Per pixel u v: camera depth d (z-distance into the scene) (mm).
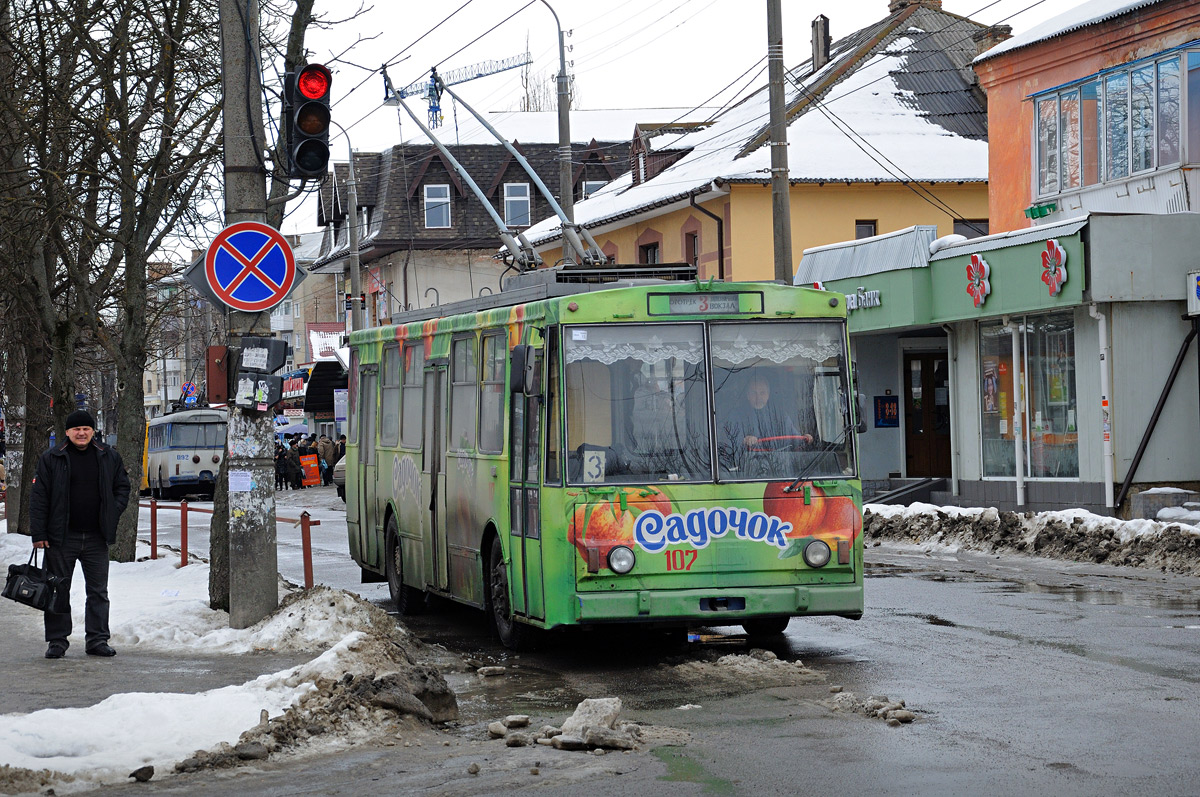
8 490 26828
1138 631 12266
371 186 59750
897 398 29312
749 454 11367
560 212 22453
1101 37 24125
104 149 18125
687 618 11117
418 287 57094
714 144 40906
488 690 10406
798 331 11664
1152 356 21344
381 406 16641
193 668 10969
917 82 38781
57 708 9117
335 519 34094
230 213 12938
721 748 8008
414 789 7262
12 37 18172
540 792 7109
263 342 12734
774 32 21984
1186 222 21141
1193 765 7270
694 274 13039
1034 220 26078
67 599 11555
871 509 23781
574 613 11023
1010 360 24344
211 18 18078
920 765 7406
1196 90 22000
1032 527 20422
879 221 35125
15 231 18734
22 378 25781
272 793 7242
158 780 7570
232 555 12781
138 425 19484
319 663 9180
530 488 11711
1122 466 21312
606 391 11281
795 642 12242
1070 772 7168
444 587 14102
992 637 12109
